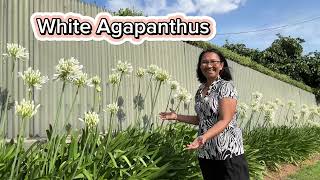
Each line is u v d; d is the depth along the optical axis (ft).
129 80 26.43
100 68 24.41
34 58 20.61
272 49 94.17
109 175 14.85
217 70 13.70
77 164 13.53
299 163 36.22
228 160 13.12
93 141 15.52
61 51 22.12
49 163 14.02
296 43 94.53
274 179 29.37
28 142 18.80
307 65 91.40
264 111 36.55
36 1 21.13
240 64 46.75
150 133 19.92
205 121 13.48
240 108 32.86
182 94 23.17
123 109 25.71
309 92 72.90
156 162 15.87
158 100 29.09
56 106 21.35
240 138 13.46
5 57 19.20
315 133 45.39
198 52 34.65
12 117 19.22
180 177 17.99
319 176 31.76
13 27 19.84
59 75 13.88
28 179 12.76
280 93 57.47
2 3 19.43
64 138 15.14
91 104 23.43
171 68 30.89
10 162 13.03
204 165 13.74
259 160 29.30
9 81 19.26
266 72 54.54
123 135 17.03
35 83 13.56
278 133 34.94
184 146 20.27
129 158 16.21
